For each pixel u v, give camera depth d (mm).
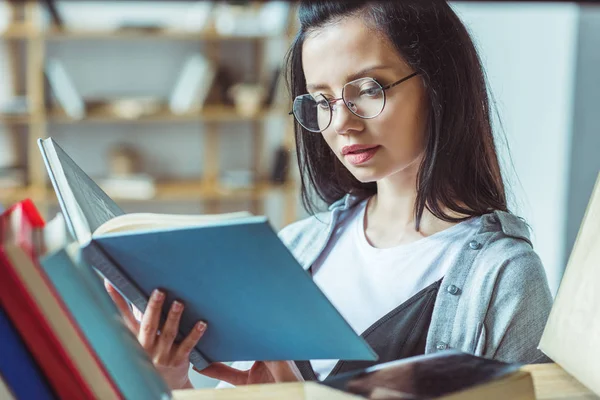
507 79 4066
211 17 4457
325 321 803
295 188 4516
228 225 739
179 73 4660
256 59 4719
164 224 820
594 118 3990
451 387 636
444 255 1203
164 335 901
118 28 4359
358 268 1285
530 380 665
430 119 1152
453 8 1204
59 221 685
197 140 4777
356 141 1129
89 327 616
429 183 1177
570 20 3988
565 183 4074
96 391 608
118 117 4340
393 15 1096
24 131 4578
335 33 1120
